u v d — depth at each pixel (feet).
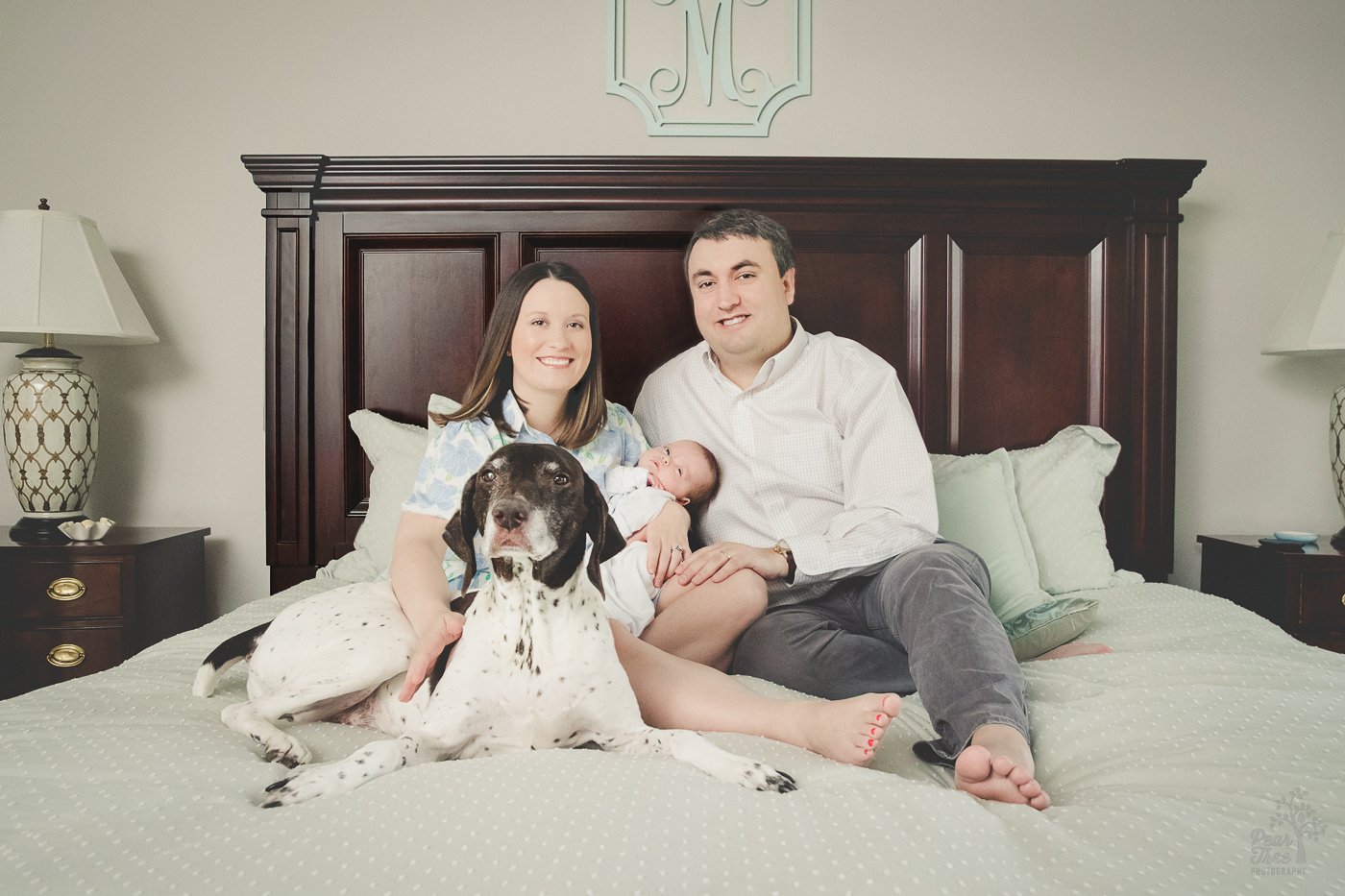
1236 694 3.95
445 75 8.61
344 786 3.02
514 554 3.37
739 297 5.86
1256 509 8.89
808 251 7.97
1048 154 8.77
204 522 8.71
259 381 8.70
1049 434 8.07
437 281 7.86
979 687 3.61
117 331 7.59
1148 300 7.98
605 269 7.92
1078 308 8.11
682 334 7.91
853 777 3.03
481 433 4.83
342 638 3.92
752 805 2.72
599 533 3.73
